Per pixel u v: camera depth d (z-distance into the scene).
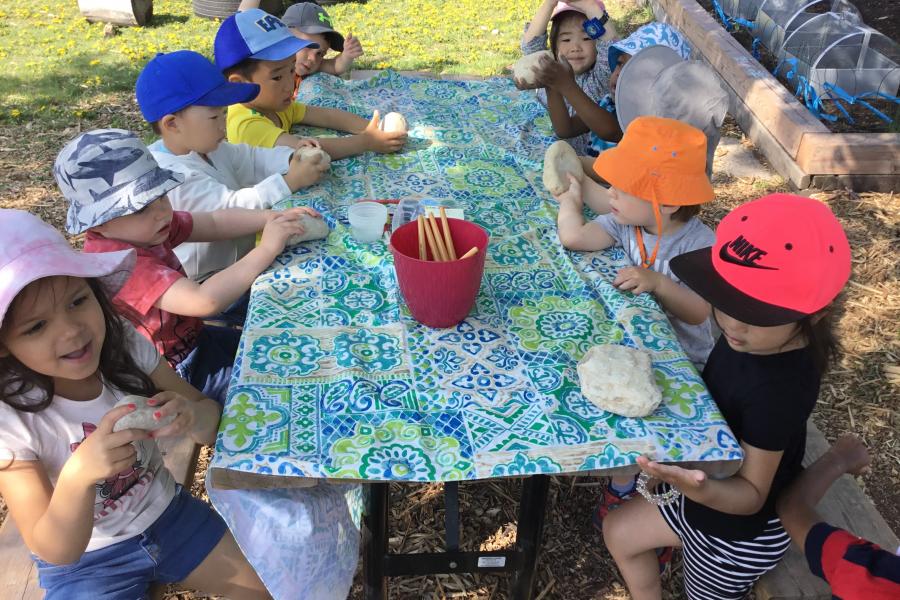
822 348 1.52
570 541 2.33
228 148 2.75
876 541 2.14
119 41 7.20
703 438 1.54
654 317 1.92
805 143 4.22
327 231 2.27
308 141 2.77
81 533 1.45
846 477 2.32
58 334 1.44
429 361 1.75
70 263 1.43
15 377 1.45
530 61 3.08
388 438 1.52
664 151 1.98
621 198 2.08
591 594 2.18
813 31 5.46
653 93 2.55
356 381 1.66
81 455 1.39
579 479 2.53
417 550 2.28
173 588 2.16
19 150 4.82
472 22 8.09
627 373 1.60
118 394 1.69
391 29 7.73
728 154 4.78
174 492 1.81
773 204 1.46
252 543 1.65
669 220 2.12
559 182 2.47
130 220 2.00
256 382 1.65
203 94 2.46
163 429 1.45
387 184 2.65
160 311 2.13
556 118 3.27
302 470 1.45
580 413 1.60
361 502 2.00
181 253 2.59
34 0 8.55
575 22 3.48
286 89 3.01
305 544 1.67
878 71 5.08
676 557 2.32
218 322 2.65
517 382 1.69
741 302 1.44
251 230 2.42
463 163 2.83
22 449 1.51
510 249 2.25
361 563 2.21
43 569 1.67
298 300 1.96
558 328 1.88
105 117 5.34
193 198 2.45
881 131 4.75
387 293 2.01
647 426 1.57
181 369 2.31
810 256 1.39
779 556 1.77
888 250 3.72
